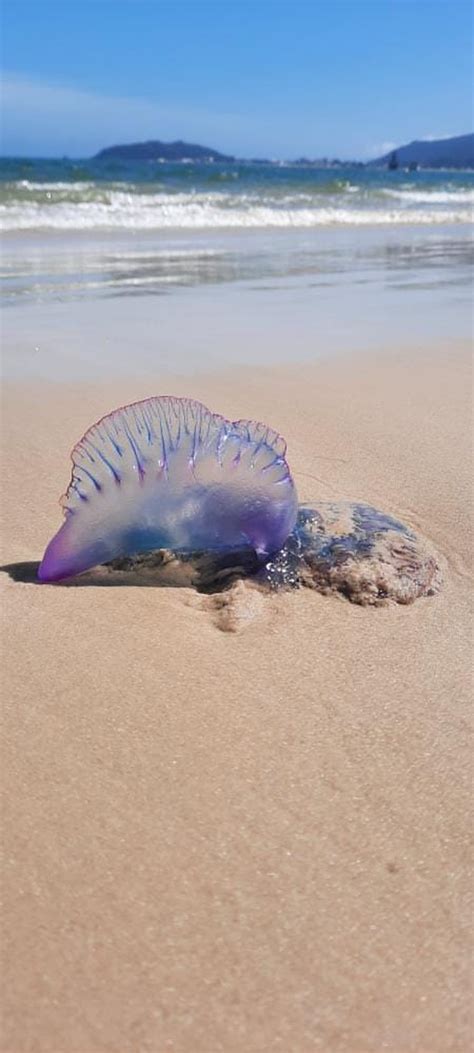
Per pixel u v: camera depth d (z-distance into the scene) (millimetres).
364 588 416
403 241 2049
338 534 440
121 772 297
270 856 265
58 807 279
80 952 231
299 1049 212
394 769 306
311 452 619
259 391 772
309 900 251
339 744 318
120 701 333
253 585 415
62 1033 211
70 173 3881
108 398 750
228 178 4109
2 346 917
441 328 1033
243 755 309
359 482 564
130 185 2982
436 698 349
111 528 404
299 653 374
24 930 236
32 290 1237
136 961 230
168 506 401
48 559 409
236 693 344
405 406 733
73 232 2008
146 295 1218
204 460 396
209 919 243
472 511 527
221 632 386
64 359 872
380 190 3740
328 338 976
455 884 260
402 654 378
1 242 1767
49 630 377
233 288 1290
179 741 314
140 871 257
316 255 1720
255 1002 222
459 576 451
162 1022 215
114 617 390
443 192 3826
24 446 628
